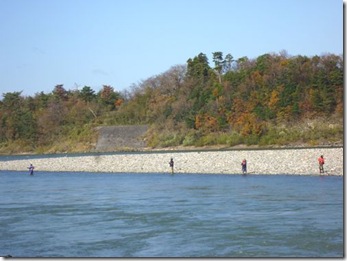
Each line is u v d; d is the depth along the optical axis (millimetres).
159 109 113875
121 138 108312
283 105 89500
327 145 75375
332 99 88062
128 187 48375
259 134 84812
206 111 99875
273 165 55625
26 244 23891
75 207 35500
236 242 22781
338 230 24344
